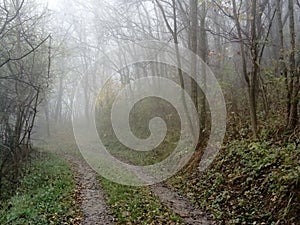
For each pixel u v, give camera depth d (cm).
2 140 2058
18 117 1955
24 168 2094
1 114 1991
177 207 1153
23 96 2095
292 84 1329
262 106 1745
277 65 1731
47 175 1886
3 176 1828
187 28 2267
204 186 1338
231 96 2028
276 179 997
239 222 943
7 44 1864
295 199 880
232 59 2477
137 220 1020
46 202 1238
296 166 996
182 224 962
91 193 1421
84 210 1153
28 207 1188
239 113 1817
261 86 1672
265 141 1330
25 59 2148
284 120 1410
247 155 1292
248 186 1119
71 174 1870
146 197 1291
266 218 920
